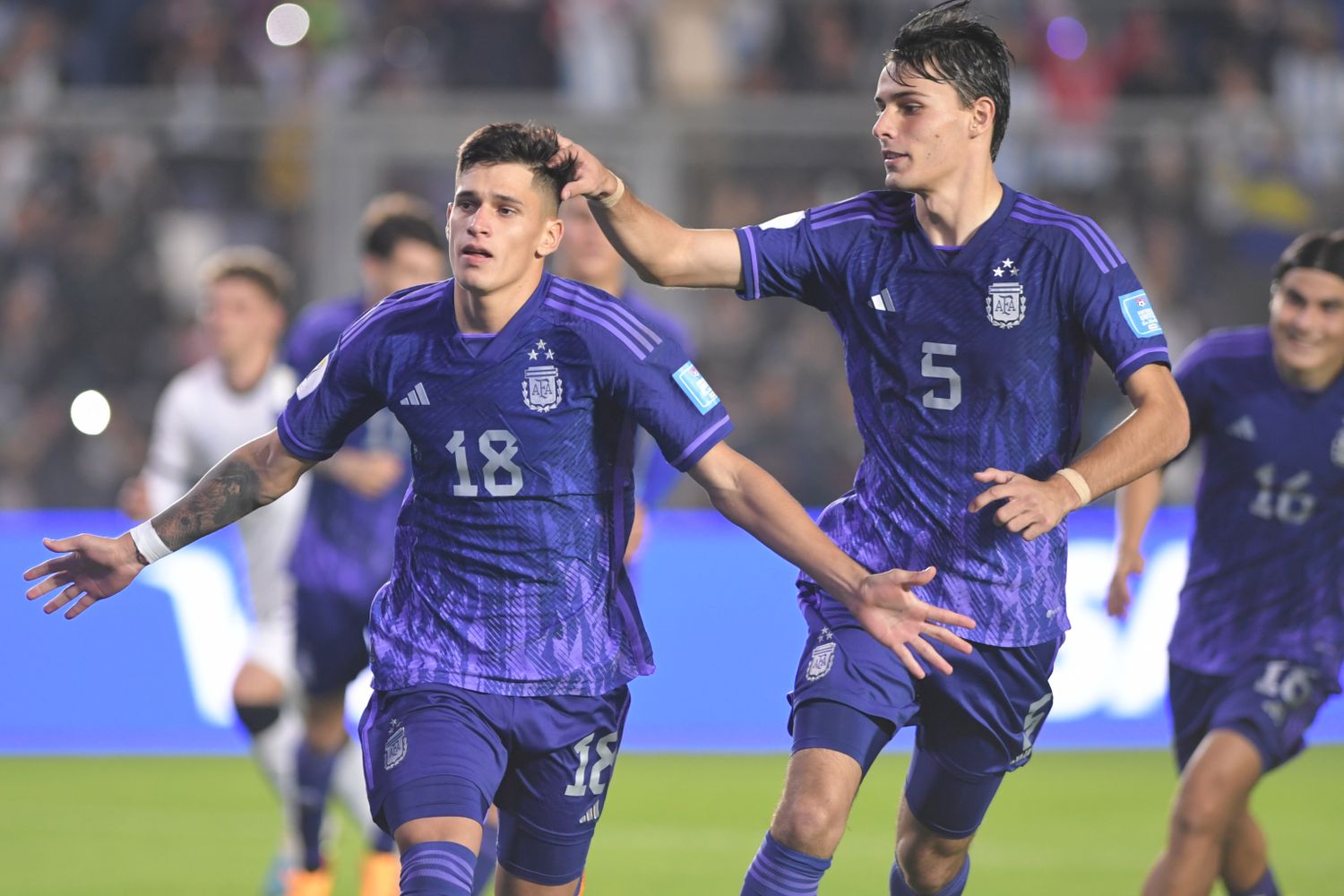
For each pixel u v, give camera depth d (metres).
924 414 13.99
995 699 14.39
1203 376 17.56
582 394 12.91
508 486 13.00
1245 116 38.31
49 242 36.66
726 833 25.80
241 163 37.06
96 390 36.72
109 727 32.78
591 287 13.12
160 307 36.91
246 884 22.45
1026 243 13.77
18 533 33.34
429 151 37.31
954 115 13.72
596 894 21.78
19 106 36.75
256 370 24.05
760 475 12.86
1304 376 17.09
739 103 37.50
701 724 33.44
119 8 45.47
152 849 24.64
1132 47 46.19
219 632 33.06
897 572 12.37
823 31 45.84
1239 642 17.33
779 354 36.31
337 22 45.06
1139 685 34.16
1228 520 17.48
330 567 20.72
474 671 13.15
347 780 20.59
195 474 24.44
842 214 14.40
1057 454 14.09
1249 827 17.48
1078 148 38.16
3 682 32.72
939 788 14.95
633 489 13.67
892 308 14.01
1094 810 28.09
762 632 33.69
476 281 12.54
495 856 17.73
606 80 44.78
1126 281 13.67
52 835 25.52
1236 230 38.25
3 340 36.38
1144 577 34.25
